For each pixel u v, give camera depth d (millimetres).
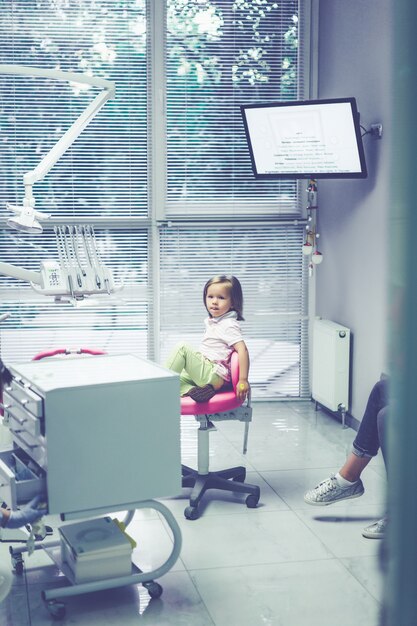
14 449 2453
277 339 4777
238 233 4680
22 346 4566
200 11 4492
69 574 2377
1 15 4355
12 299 4516
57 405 2086
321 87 4574
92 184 4531
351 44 4051
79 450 2135
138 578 2363
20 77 4395
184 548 2746
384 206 3703
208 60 4531
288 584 2461
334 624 2203
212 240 4660
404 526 637
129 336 4676
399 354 625
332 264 4445
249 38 4543
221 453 3807
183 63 4516
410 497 633
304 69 4609
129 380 2180
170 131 4555
